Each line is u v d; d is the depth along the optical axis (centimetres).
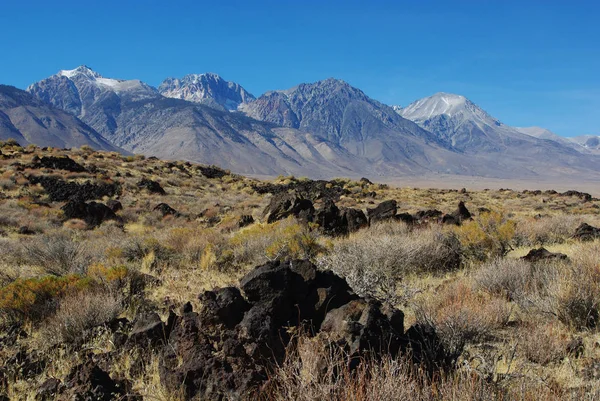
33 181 3791
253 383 454
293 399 412
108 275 907
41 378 553
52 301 803
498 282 863
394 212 1897
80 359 599
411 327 559
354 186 6012
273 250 1230
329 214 1862
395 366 421
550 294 751
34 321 762
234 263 1261
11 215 2580
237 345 490
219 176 5931
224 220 2525
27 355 616
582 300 687
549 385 462
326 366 452
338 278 613
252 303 560
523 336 598
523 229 1546
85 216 2783
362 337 489
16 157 4603
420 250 1127
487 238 1309
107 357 579
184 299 855
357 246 1112
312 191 4919
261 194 4981
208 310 533
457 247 1228
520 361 546
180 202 3919
